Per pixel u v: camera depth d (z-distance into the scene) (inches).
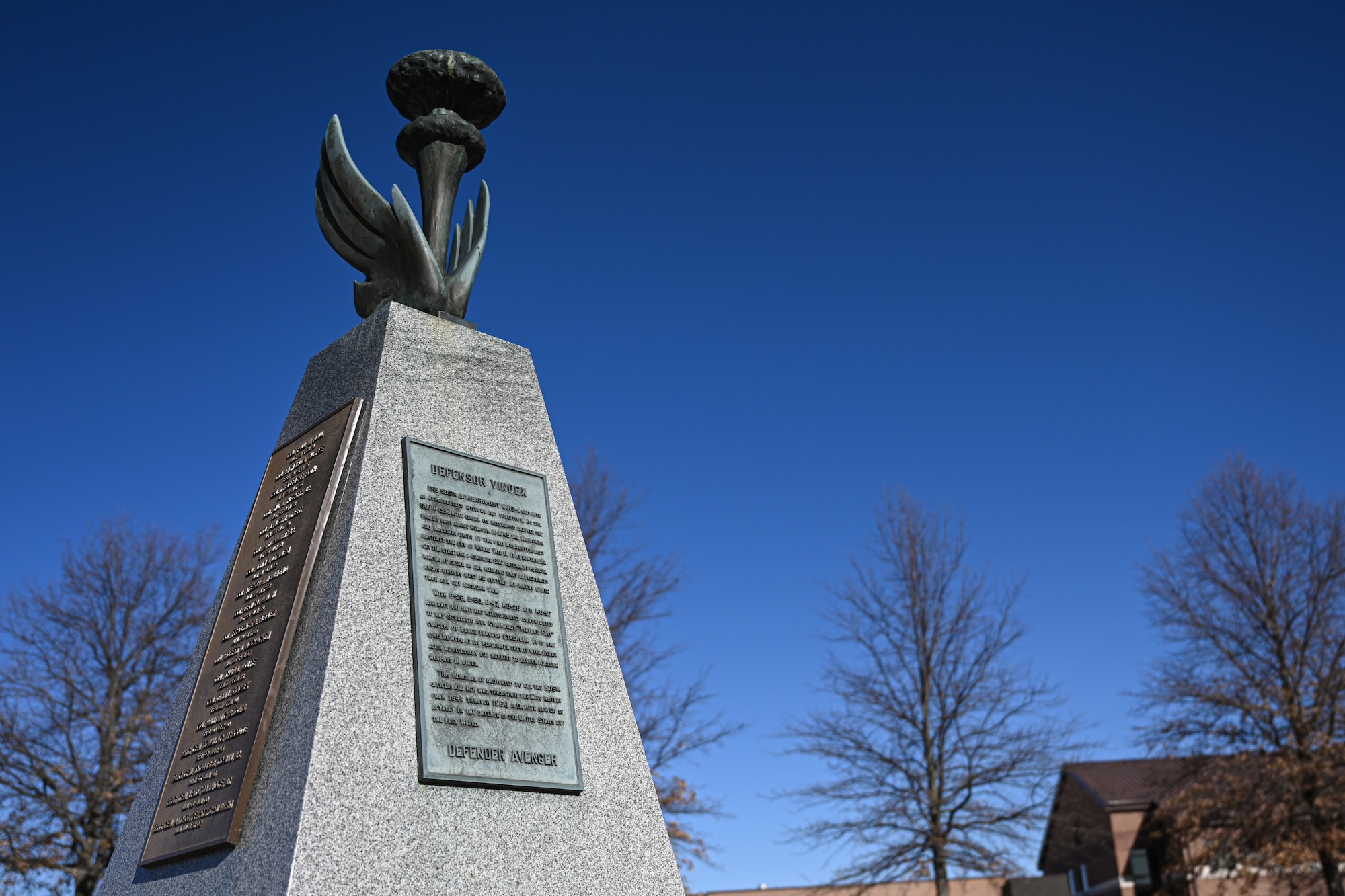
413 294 268.8
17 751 756.0
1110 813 1552.7
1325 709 834.2
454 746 202.4
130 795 756.0
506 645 222.4
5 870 732.7
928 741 812.0
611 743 228.1
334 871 178.2
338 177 282.7
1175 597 916.6
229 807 191.6
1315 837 809.5
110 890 213.2
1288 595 883.4
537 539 243.8
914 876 781.9
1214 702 863.7
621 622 745.0
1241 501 917.8
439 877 188.9
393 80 295.9
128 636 824.9
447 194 293.0
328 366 266.1
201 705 218.8
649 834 222.4
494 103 304.3
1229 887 1059.3
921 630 835.4
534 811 207.3
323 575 214.8
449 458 240.1
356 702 196.7
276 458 254.5
